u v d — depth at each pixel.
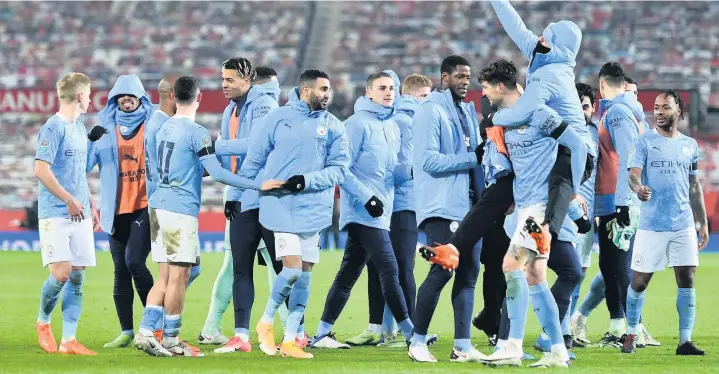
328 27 99.94
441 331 27.58
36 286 39.25
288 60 96.69
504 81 20.12
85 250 22.25
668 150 22.81
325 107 21.61
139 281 23.28
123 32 99.50
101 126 23.44
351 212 22.77
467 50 96.25
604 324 29.75
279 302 21.44
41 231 22.03
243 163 21.64
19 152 81.56
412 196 24.05
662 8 97.56
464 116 22.12
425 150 21.28
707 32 95.19
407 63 95.31
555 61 19.92
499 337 21.16
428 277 20.70
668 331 27.78
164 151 21.17
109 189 23.30
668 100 22.81
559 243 21.09
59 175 22.11
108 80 93.56
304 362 20.25
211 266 48.31
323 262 50.66
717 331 27.66
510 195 19.72
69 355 21.55
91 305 32.94
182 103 21.50
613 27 96.50
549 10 99.12
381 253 22.69
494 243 22.67
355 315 31.09
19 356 21.34
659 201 22.80
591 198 24.58
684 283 22.69
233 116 24.06
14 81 93.25
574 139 18.95
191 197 21.28
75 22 100.44
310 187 21.09
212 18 101.12
